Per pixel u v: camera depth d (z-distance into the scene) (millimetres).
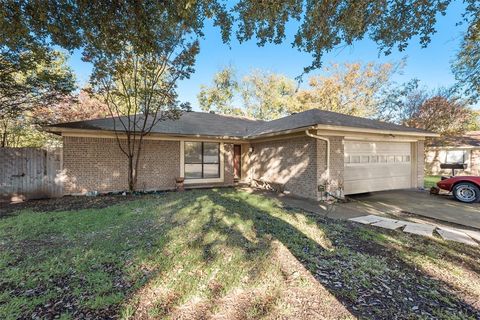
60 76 10227
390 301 2488
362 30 4391
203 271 3035
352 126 8375
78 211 6242
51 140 15391
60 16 4898
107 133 9414
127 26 5160
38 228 4742
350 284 2791
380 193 9836
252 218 5492
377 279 2932
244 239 4152
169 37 8562
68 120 14570
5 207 7047
